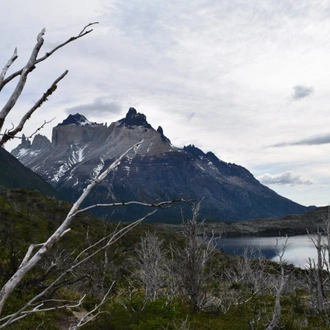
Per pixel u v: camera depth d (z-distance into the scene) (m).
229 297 12.77
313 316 12.35
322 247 12.95
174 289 11.81
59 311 8.64
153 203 1.62
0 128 1.31
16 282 1.26
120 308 8.70
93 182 1.49
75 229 24.39
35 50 1.44
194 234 11.77
